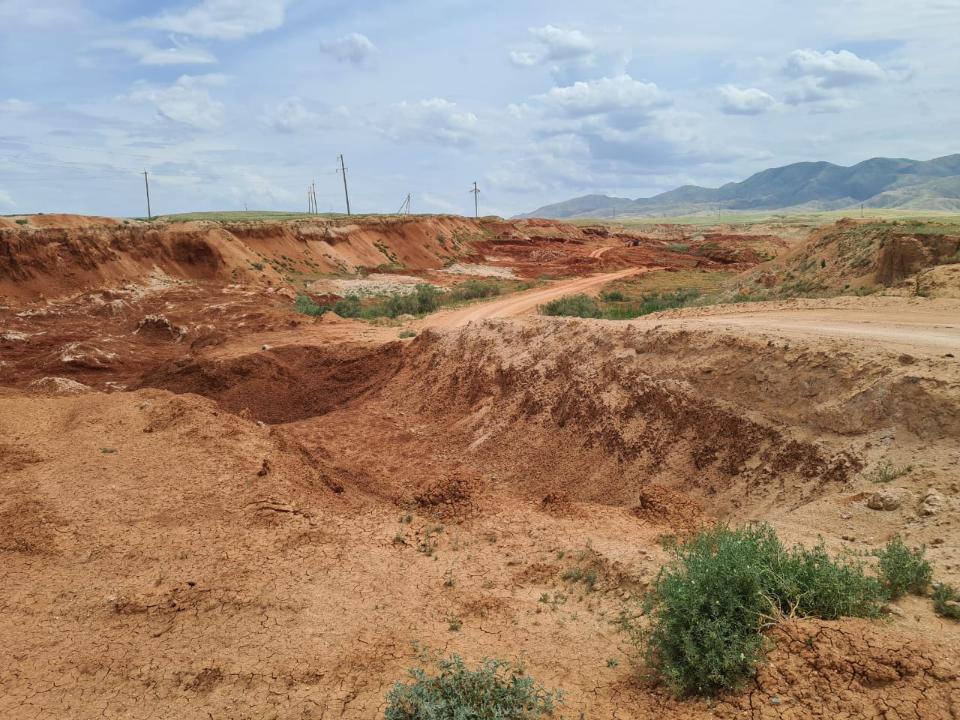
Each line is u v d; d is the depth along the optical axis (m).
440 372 26.66
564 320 23.12
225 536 11.42
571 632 8.49
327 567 10.84
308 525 12.37
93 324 38.44
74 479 12.84
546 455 18.42
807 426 12.63
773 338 15.08
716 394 15.12
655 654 6.95
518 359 22.95
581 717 6.28
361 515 13.84
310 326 37.41
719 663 5.89
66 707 7.23
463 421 22.78
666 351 17.52
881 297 22.42
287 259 59.06
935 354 12.06
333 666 7.83
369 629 8.87
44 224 53.97
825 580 6.36
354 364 30.25
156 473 13.45
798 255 39.62
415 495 15.07
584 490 16.42
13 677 7.64
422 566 11.39
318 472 15.30
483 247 94.75
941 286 22.36
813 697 5.31
